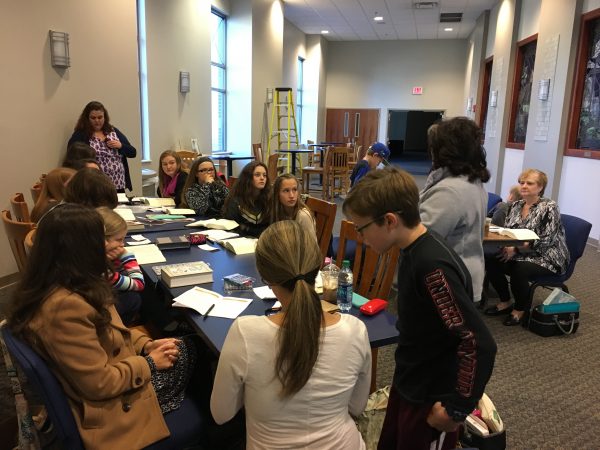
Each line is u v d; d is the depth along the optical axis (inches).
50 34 152.3
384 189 40.9
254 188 117.3
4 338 45.6
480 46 387.9
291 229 42.1
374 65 520.1
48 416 46.2
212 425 56.1
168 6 242.1
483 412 68.2
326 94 536.4
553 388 94.3
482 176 60.7
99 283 48.0
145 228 115.5
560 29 225.3
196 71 276.8
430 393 43.3
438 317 40.6
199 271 75.7
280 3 367.2
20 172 145.9
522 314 125.2
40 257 46.1
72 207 48.3
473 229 60.6
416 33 470.0
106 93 178.2
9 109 140.8
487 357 37.6
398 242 42.3
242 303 67.0
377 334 59.7
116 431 48.2
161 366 57.7
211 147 304.3
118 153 167.5
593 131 209.5
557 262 121.6
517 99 304.8
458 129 60.2
